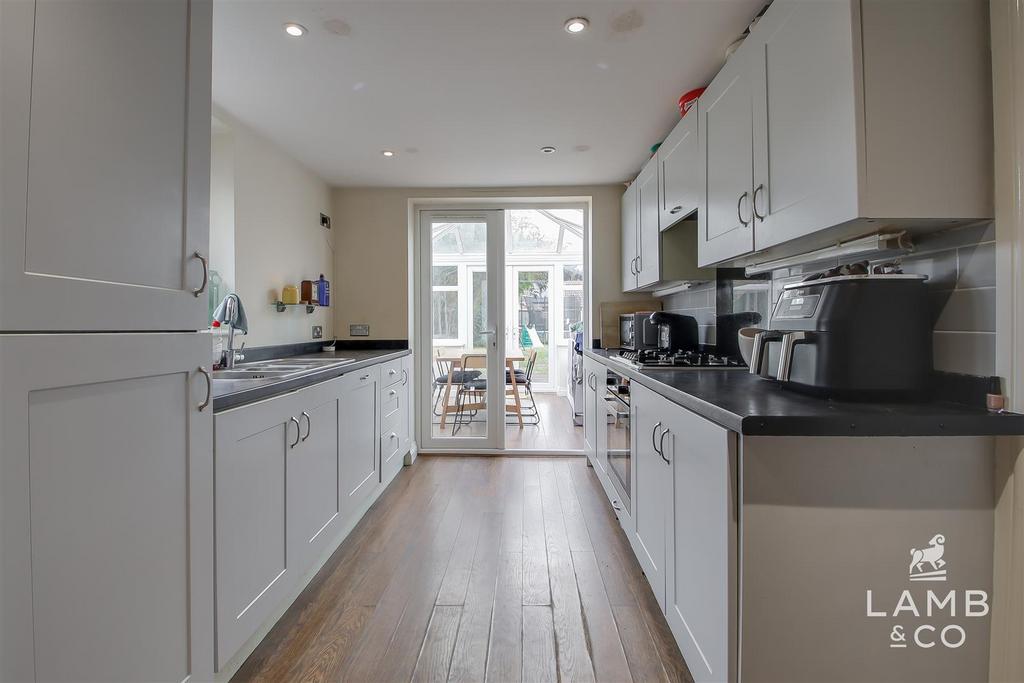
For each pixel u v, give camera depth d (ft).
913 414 3.37
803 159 4.10
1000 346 3.43
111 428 3.05
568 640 5.33
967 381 3.68
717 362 7.63
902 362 3.92
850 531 3.48
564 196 12.28
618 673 4.83
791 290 4.71
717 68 6.69
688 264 8.66
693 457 4.34
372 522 8.54
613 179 11.66
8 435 2.43
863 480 3.48
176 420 3.64
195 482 3.84
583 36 5.94
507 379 16.11
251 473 4.78
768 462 3.47
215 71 6.68
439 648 5.21
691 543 4.40
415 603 6.03
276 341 9.40
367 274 12.39
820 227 3.87
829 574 3.49
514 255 24.14
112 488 3.06
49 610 2.65
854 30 3.47
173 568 3.60
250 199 8.52
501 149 9.64
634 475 6.79
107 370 3.00
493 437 13.16
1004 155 3.37
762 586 3.49
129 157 3.19
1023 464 3.33
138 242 3.27
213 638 4.17
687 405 4.48
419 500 9.62
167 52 3.52
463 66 6.59
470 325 13.14
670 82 7.06
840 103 3.60
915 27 3.47
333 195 12.35
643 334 10.02
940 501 3.49
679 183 7.54
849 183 3.51
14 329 2.47
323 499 6.64
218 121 7.77
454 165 10.59
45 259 2.63
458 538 7.88
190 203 3.77
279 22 5.61
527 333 24.35
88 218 2.88
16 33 2.46
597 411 10.27
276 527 5.31
